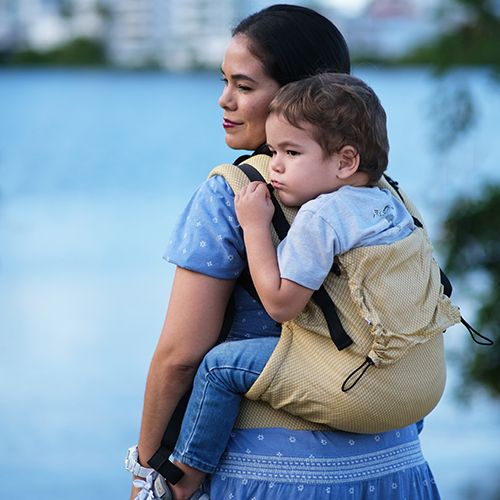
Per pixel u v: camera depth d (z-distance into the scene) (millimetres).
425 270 2951
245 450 2996
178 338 3018
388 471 3053
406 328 2861
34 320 17875
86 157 49000
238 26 3195
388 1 63688
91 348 16062
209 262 3000
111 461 11469
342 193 2908
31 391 13805
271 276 2867
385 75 66938
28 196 37125
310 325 2900
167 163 47031
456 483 10195
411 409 2928
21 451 11570
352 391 2852
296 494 2951
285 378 2896
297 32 3127
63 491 10531
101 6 110875
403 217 2984
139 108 82125
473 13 10078
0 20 111250
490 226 10078
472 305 10352
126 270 22578
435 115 10219
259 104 3123
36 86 106000
